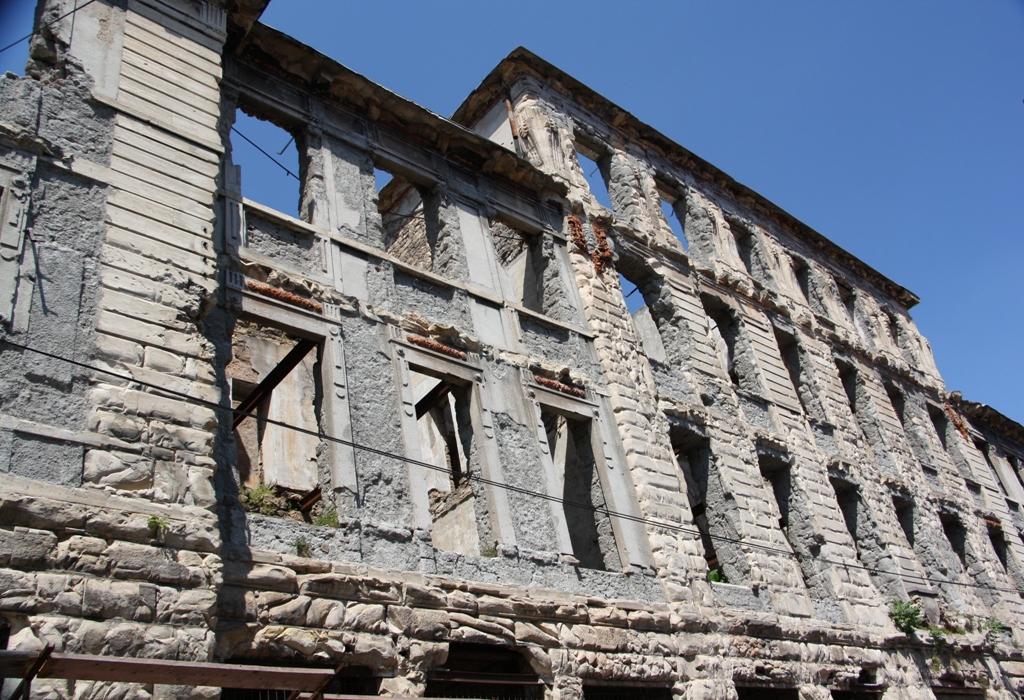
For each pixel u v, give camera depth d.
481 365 17.48
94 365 11.50
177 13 15.70
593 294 21.45
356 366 15.37
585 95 26.66
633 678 15.84
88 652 9.70
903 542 26.59
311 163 17.44
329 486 14.13
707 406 22.89
